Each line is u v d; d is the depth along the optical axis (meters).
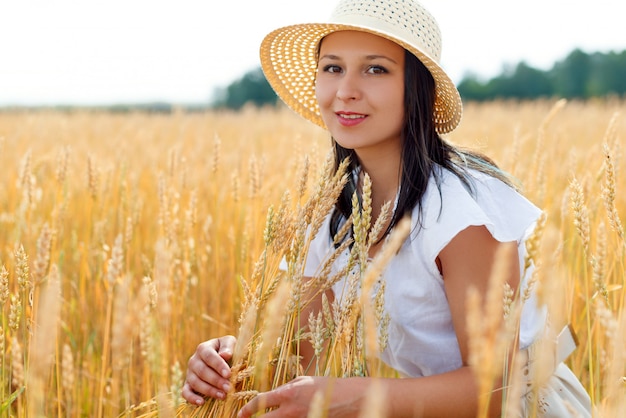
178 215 3.97
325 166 1.84
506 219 2.05
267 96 48.94
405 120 2.09
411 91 2.08
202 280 3.48
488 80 44.88
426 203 1.98
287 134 9.60
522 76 43.41
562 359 2.03
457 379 1.83
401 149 2.09
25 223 3.50
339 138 2.14
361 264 1.63
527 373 1.96
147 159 6.24
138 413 2.50
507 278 1.95
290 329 1.84
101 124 11.98
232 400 1.75
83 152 7.29
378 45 2.05
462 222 1.89
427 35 2.15
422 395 1.77
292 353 2.21
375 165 2.21
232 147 8.20
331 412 1.68
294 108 2.78
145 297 1.34
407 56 2.08
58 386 2.04
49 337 1.12
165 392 1.43
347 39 2.09
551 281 1.13
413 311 2.05
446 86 2.14
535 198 3.47
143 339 1.40
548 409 1.97
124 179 4.36
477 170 2.13
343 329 1.71
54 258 3.12
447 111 2.29
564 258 3.04
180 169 4.12
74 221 4.33
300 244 1.79
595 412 1.69
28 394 1.77
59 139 8.52
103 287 3.48
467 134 9.98
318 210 1.80
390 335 2.14
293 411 1.69
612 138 2.79
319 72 2.20
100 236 3.53
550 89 42.78
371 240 1.64
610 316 1.17
